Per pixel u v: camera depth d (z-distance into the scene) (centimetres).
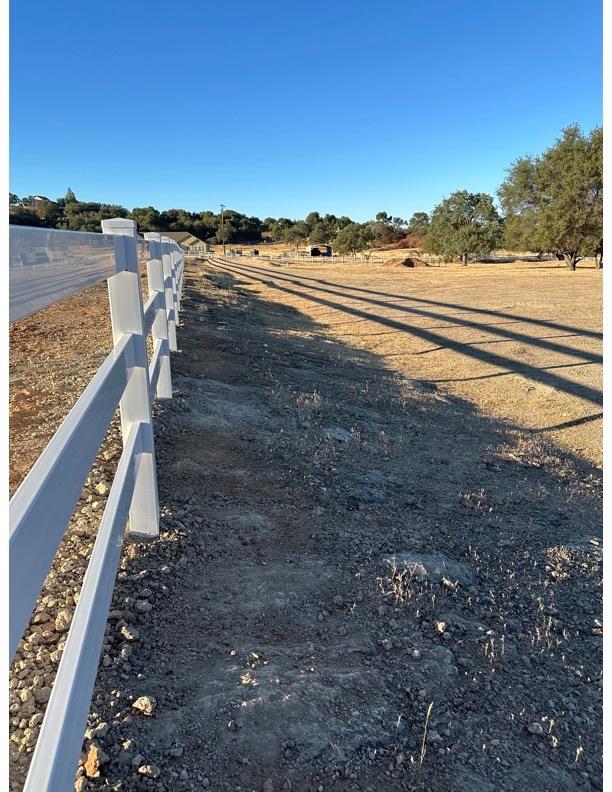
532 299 1942
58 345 640
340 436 511
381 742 184
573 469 506
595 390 782
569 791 176
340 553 307
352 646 231
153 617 231
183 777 162
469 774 178
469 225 5378
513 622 264
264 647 223
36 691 177
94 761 161
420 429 587
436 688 213
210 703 188
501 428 620
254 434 469
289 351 927
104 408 195
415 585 283
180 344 763
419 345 1109
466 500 405
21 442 348
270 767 169
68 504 143
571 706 213
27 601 111
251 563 284
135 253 255
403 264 5109
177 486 350
